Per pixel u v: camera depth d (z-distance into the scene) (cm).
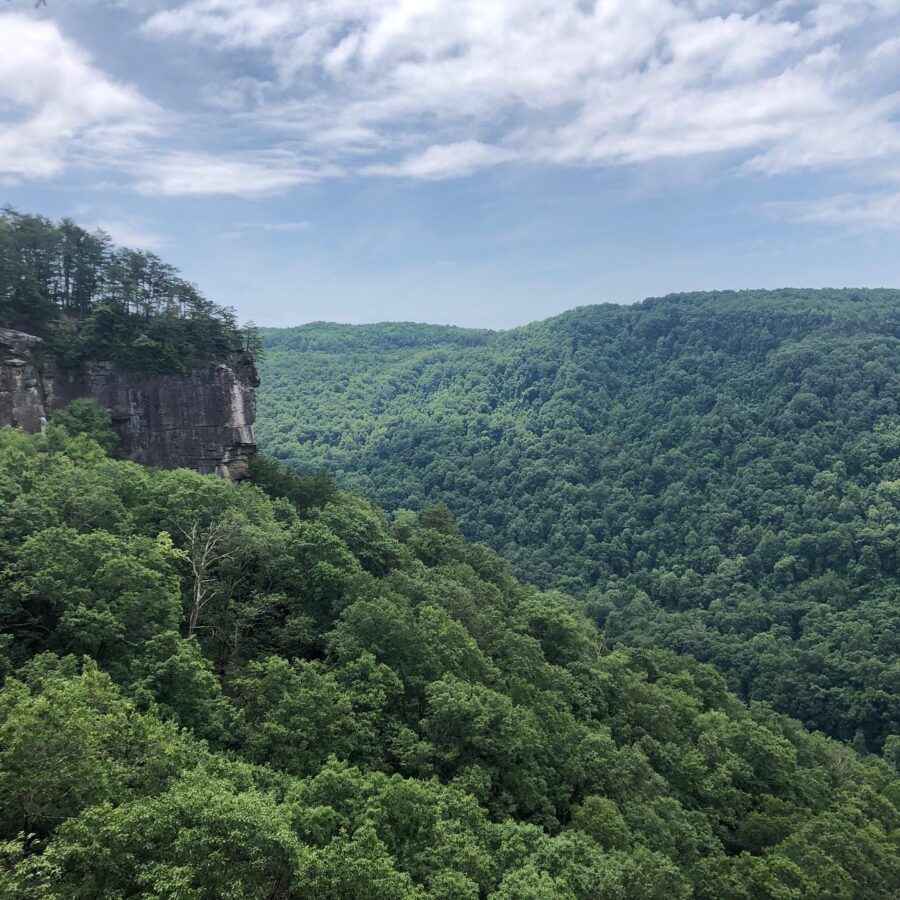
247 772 2806
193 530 4856
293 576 5194
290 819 2534
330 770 2942
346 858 2320
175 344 8106
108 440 7294
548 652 7006
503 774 4109
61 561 3628
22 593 3409
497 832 3303
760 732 6462
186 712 3341
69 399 7475
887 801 6094
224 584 4878
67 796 2297
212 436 8194
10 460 4944
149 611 3712
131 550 4078
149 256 8475
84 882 1991
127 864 2055
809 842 4816
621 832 4084
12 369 6838
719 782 5641
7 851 1936
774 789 6044
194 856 2050
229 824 2127
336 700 3816
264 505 6212
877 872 4644
